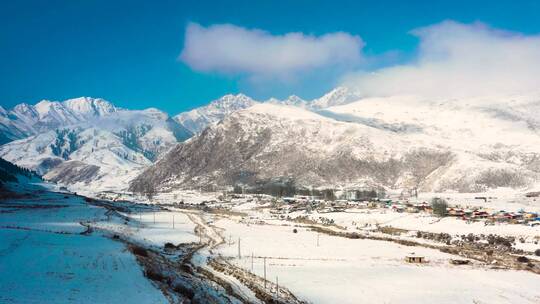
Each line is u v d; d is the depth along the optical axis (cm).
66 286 6831
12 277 7144
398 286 9475
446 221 19662
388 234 17900
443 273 10794
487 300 8644
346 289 9144
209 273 10181
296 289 9056
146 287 7206
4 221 15488
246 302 7994
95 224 16475
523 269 11469
